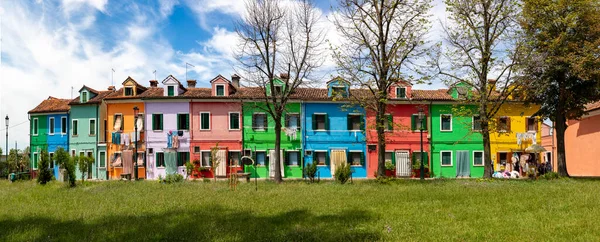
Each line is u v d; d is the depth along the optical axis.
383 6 25.91
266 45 28.70
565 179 24.69
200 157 37.34
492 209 13.20
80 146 39.91
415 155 37.72
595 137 36.22
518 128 38.16
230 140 37.50
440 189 19.48
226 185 23.98
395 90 37.97
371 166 37.59
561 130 28.23
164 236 10.09
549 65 25.81
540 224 10.74
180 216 12.84
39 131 41.69
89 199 17.62
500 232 9.99
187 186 23.44
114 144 38.88
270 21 28.50
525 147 37.94
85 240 9.85
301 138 37.41
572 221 10.95
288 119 37.62
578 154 38.62
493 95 37.06
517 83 27.42
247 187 22.55
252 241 9.47
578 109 28.28
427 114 37.94
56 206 15.65
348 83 26.95
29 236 10.48
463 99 28.95
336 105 37.75
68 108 40.88
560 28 25.91
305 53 28.98
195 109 37.75
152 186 23.61
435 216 12.28
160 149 37.75
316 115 37.66
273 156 37.44
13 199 18.38
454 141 37.94
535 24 26.50
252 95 37.16
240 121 37.59
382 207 14.14
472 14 26.78
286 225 11.21
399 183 24.36
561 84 27.41
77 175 39.25
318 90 39.31
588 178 26.88
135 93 38.81
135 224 11.71
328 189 20.70
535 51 26.16
